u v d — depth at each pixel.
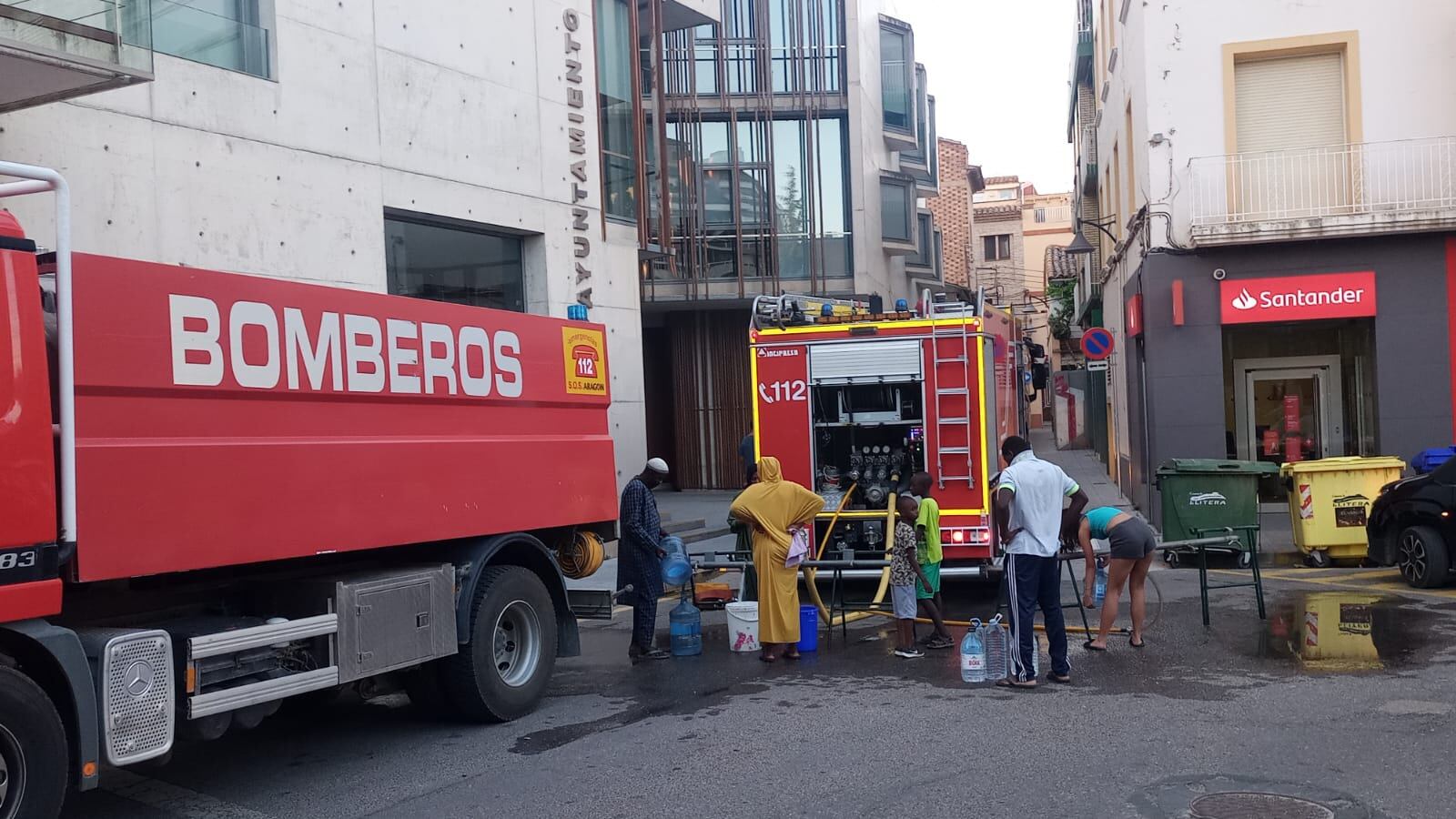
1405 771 5.63
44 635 4.71
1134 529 8.70
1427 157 16.28
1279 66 16.97
